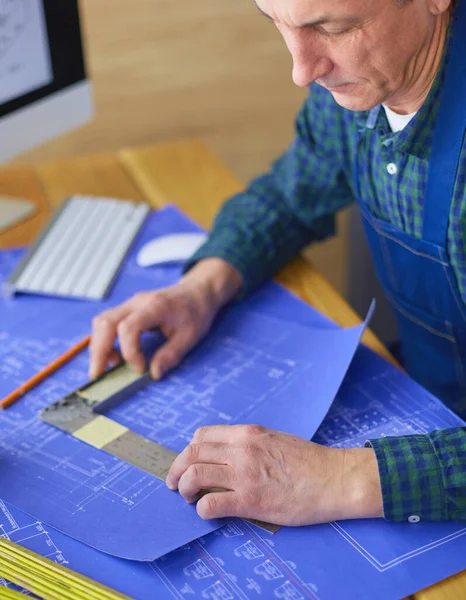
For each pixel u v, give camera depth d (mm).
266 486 838
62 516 850
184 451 881
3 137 1327
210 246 1239
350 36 849
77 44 1375
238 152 2348
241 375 1051
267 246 1259
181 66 2207
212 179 1508
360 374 1033
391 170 1068
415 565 785
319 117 1229
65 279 1254
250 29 2195
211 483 849
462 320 1107
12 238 1359
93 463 922
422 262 1090
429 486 832
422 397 987
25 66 1314
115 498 872
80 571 790
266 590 763
